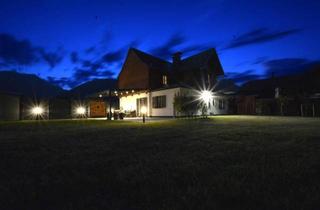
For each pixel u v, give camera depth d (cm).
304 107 1526
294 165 249
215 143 406
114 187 197
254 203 157
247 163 262
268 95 2095
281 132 549
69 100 1805
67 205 163
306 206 151
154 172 234
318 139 433
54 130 708
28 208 159
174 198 169
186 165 258
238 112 2075
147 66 1911
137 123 995
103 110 2081
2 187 198
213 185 193
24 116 1523
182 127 738
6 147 393
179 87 1457
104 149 367
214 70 2173
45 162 286
